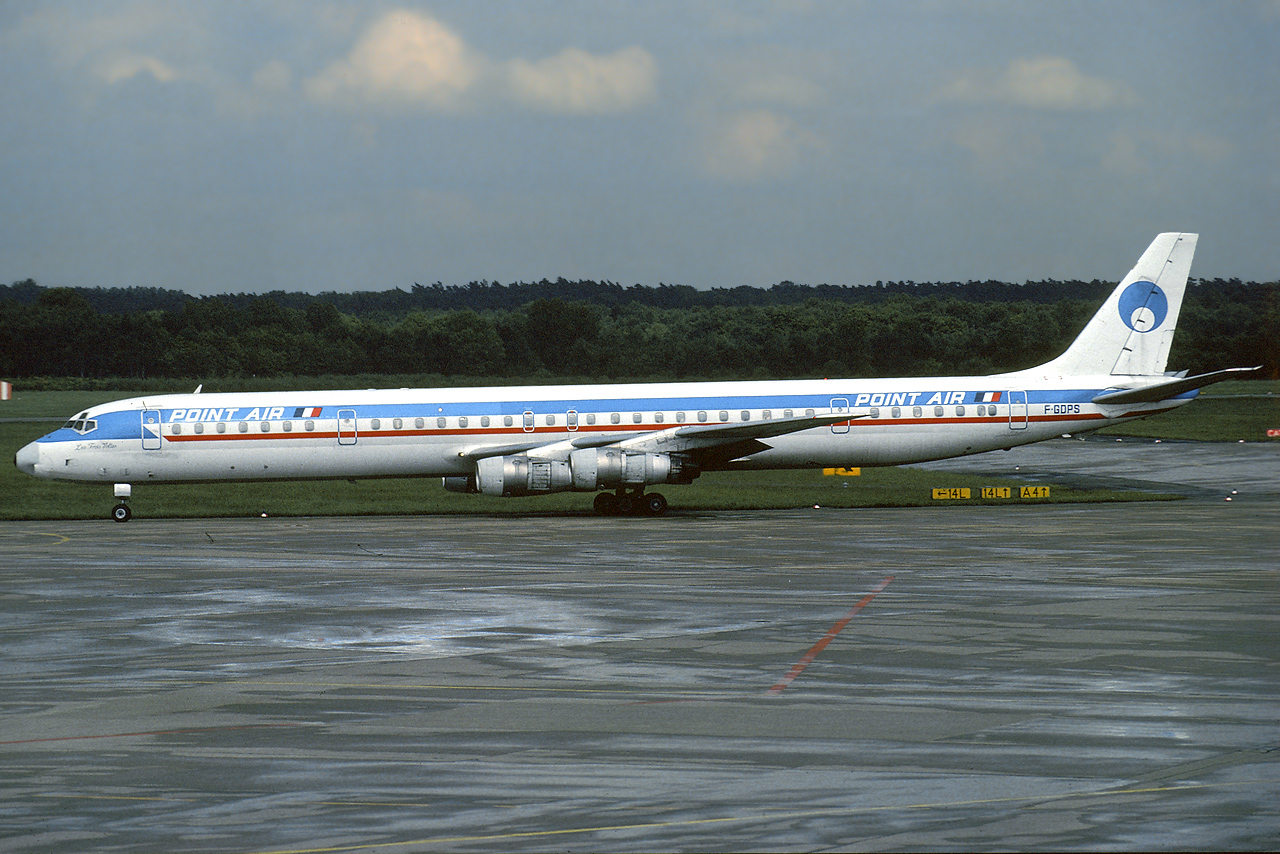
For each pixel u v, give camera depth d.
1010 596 97.88
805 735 59.31
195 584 108.12
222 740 59.22
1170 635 81.88
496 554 128.00
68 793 51.53
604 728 60.75
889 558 121.81
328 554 129.00
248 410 173.25
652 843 45.28
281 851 44.88
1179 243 191.38
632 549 131.38
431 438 175.62
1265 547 128.00
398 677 72.00
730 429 171.62
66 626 88.75
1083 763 54.38
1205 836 45.50
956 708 63.97
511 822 47.62
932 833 46.03
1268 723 60.50
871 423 183.12
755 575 110.88
